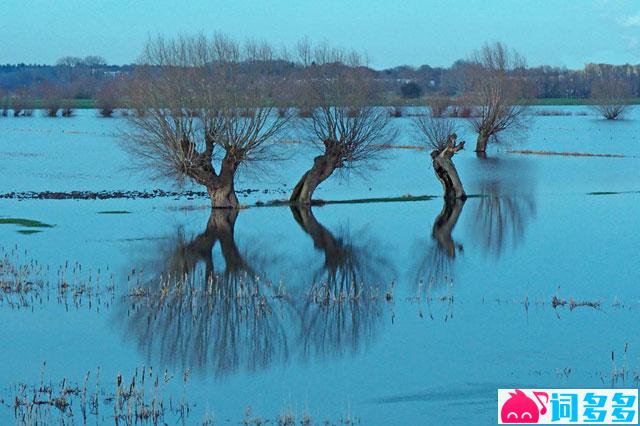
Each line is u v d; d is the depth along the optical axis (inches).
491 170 5172.2
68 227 3127.5
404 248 2834.6
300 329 1956.2
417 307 2121.1
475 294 2239.2
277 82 3681.1
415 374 1672.0
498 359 1745.8
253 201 3831.2
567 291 2263.8
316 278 2423.7
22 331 1925.4
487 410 1501.0
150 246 2827.3
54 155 5871.1
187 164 3521.2
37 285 2279.8
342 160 3799.2
